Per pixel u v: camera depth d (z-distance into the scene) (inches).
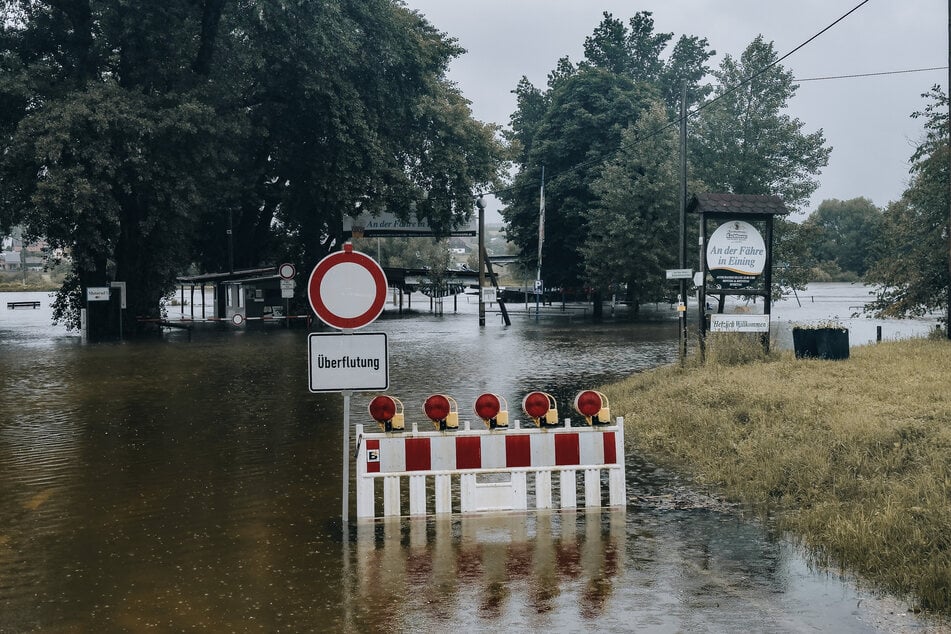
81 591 246.8
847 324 1652.3
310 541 295.3
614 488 337.1
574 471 334.3
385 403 324.8
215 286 2066.9
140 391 722.8
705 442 444.8
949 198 933.8
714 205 745.0
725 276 762.2
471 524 314.5
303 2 1423.5
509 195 2432.3
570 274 2306.8
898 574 245.0
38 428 539.2
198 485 384.5
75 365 956.6
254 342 1314.0
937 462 343.6
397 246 4067.4
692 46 3270.2
